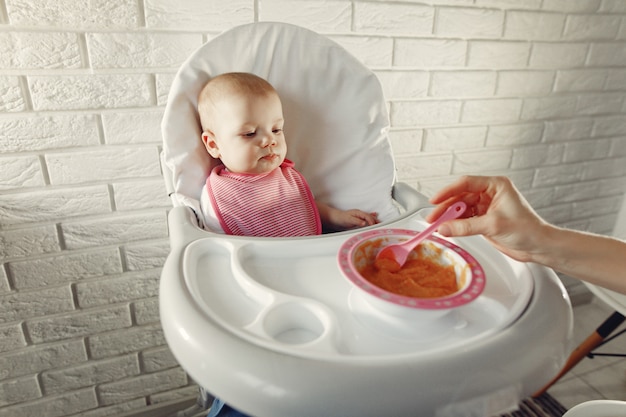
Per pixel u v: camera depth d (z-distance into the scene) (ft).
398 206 2.74
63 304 3.28
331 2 3.23
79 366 3.50
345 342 1.45
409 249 1.73
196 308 1.48
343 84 2.53
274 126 2.39
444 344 1.45
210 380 1.29
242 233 2.41
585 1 4.09
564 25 4.11
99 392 3.65
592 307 5.31
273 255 1.92
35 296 3.18
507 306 1.59
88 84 2.87
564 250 1.71
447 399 1.24
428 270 1.72
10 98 2.72
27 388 3.39
